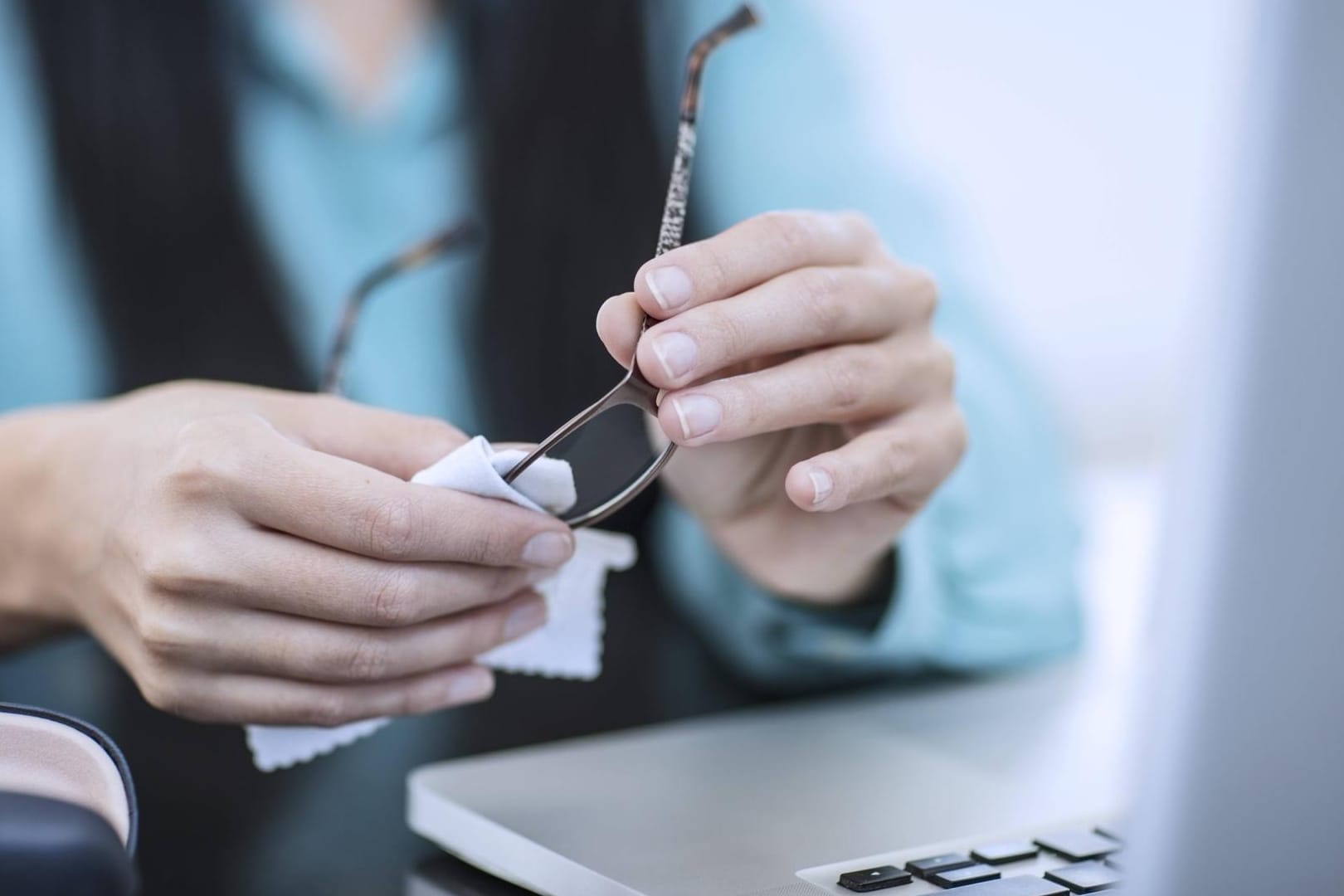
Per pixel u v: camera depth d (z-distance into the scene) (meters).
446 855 0.79
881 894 0.70
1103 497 1.68
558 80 1.25
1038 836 0.74
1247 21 0.60
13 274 1.16
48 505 0.81
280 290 1.21
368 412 0.77
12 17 1.16
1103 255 1.84
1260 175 0.60
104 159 1.18
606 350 0.74
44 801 0.58
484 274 1.21
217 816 0.86
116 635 0.78
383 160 1.25
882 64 1.63
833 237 0.79
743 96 1.28
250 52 1.22
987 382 1.11
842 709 0.89
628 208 1.21
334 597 0.73
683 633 1.17
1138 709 0.62
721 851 0.73
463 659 0.76
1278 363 0.60
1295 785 0.61
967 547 0.98
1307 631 0.61
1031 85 1.75
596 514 0.75
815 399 0.76
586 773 0.80
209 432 0.74
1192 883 0.61
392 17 1.25
